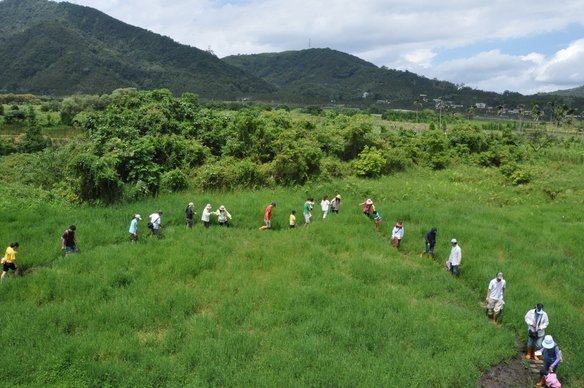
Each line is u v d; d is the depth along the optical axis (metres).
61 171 33.44
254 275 18.50
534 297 17.58
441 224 25.80
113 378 11.67
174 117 38.44
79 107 96.50
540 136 77.12
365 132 42.09
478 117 158.25
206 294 16.50
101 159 27.45
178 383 11.65
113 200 27.20
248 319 14.97
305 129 42.31
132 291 16.39
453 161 44.59
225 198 29.00
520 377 13.48
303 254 20.81
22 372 11.75
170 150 33.44
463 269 20.23
